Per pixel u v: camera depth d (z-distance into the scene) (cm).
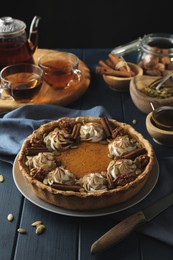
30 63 127
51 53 130
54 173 90
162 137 103
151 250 83
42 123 108
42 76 123
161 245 84
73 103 122
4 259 82
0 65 125
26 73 123
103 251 83
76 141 100
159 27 213
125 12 209
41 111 113
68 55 130
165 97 114
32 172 90
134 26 213
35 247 84
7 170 100
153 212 88
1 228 87
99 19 211
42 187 87
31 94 117
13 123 108
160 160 100
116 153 96
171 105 112
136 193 90
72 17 211
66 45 219
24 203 92
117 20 211
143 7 207
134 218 85
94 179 88
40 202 89
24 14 210
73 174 92
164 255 83
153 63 126
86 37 218
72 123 103
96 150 98
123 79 122
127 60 138
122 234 82
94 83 129
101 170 93
